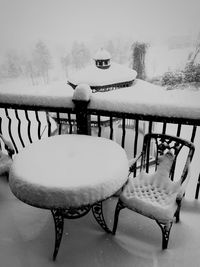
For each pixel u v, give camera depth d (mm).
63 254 2230
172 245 2264
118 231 2441
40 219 2637
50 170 2018
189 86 44250
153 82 48812
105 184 1889
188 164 2232
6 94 2879
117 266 2104
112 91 12156
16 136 12289
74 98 2586
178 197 2066
